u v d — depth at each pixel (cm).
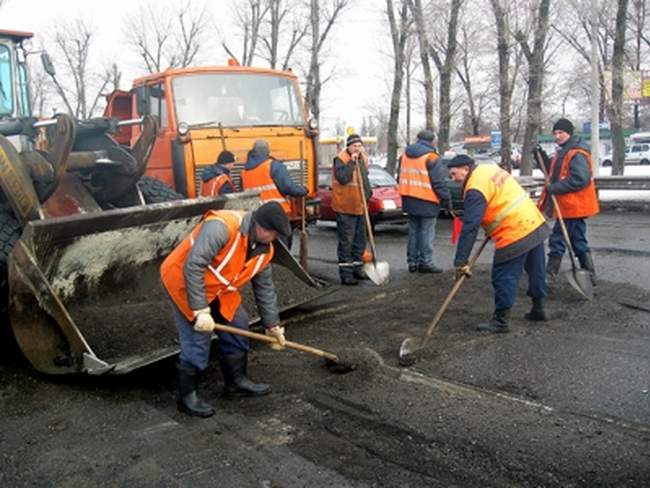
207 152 752
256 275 427
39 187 514
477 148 4038
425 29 1667
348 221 757
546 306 612
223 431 383
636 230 1085
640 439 343
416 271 824
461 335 535
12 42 616
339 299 682
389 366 472
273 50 2430
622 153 1694
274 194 704
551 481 308
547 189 687
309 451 352
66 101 639
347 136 759
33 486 327
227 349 430
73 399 435
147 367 498
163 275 402
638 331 525
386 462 335
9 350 530
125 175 608
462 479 315
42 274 427
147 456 354
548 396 404
